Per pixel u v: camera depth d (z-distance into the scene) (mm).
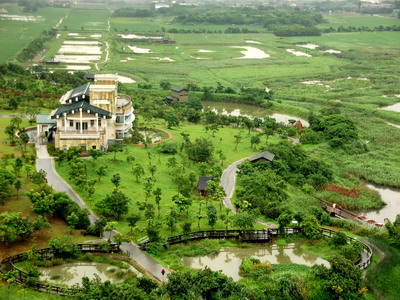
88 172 134250
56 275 88125
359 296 88938
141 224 108812
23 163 129000
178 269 93062
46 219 102000
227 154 169625
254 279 91125
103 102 160625
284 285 87438
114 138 164250
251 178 140875
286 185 145125
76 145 150500
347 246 106000
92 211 112625
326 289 88688
